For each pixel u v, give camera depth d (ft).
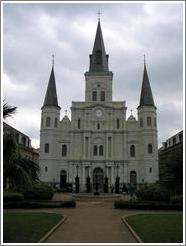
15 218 61.05
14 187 47.73
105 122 215.10
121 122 215.31
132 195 114.83
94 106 216.95
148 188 96.53
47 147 205.77
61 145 212.23
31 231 47.60
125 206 88.12
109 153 209.87
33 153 231.50
